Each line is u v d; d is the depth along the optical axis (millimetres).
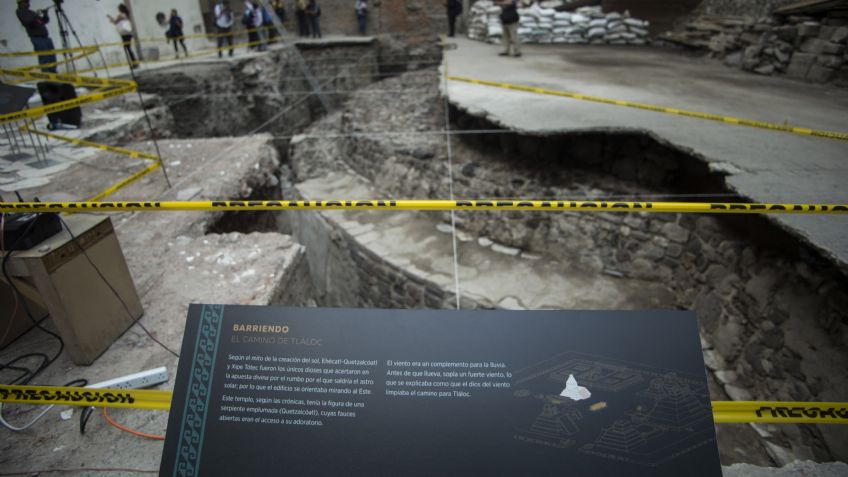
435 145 7746
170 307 3023
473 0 16172
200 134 10266
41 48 6746
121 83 4504
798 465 1787
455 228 6871
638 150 5391
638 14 12492
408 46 16438
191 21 13336
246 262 3639
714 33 10070
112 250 2578
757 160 3914
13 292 2500
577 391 1448
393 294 6273
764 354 3645
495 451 1435
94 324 2463
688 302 4832
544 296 5293
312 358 1518
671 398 1431
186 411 1525
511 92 6758
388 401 1479
